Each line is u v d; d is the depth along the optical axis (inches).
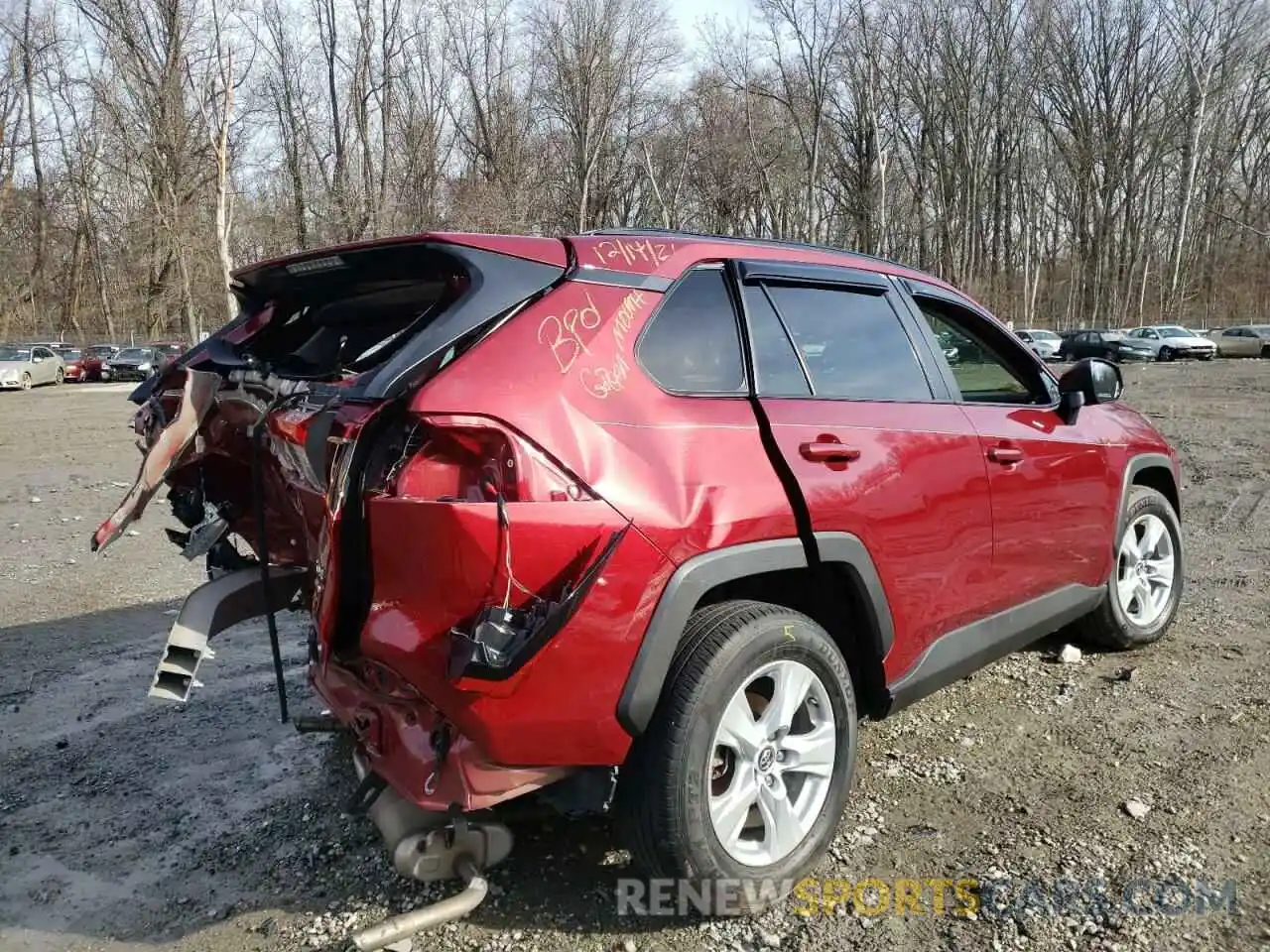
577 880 113.7
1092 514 161.3
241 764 149.0
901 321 137.7
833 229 1716.3
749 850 106.7
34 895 115.6
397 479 90.0
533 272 101.0
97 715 168.1
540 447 91.4
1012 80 2172.7
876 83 1546.5
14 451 537.3
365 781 103.4
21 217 2084.2
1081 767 139.1
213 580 129.0
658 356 105.9
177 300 1429.6
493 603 88.8
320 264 117.6
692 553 99.3
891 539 120.4
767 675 108.3
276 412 110.8
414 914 95.3
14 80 1982.0
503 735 91.5
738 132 1571.1
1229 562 246.2
